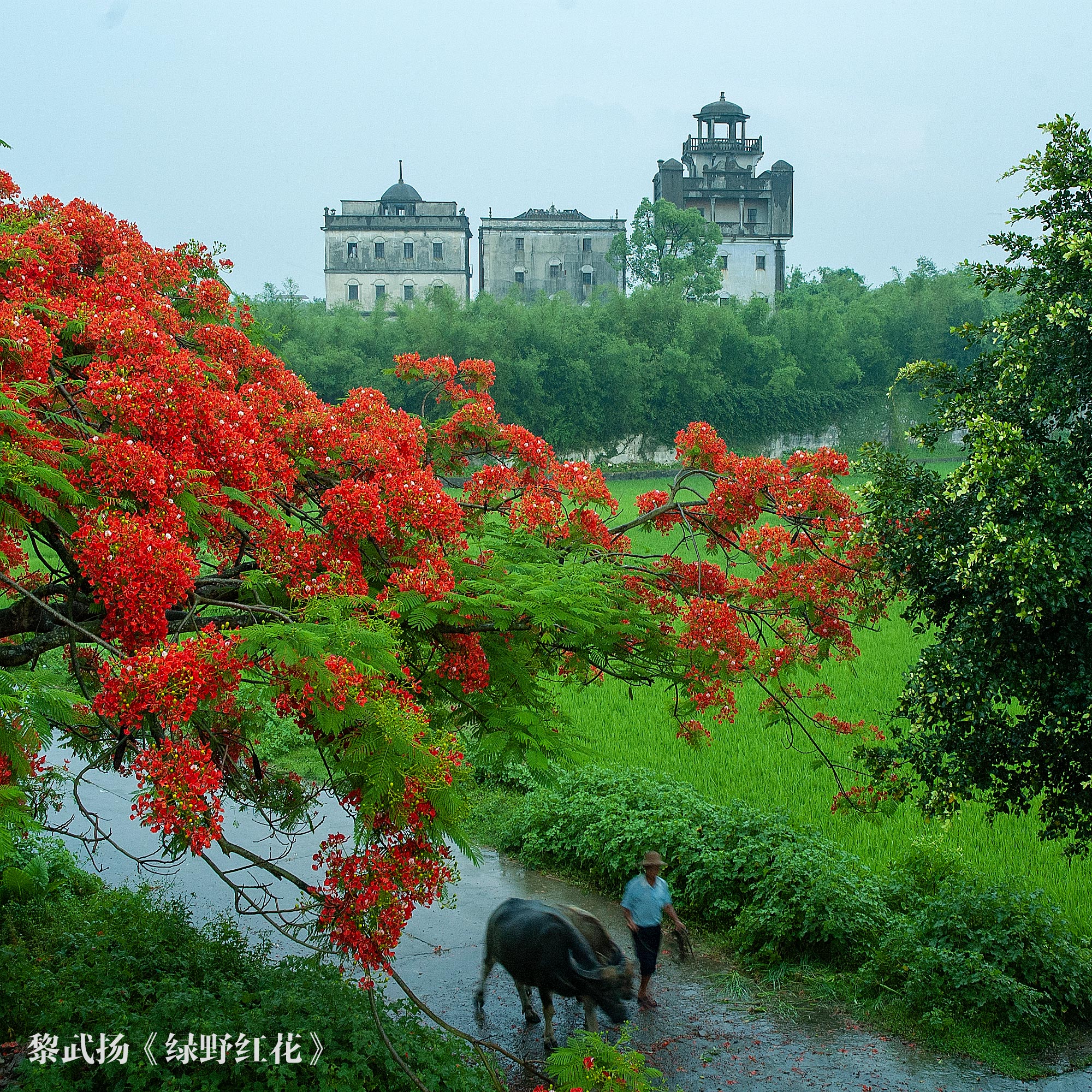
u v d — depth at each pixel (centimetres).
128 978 726
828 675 1819
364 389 826
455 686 704
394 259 6469
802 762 1370
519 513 838
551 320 5200
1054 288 740
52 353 609
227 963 793
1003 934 845
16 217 777
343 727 510
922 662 769
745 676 854
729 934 978
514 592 686
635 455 5400
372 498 652
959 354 5819
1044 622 698
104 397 565
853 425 5716
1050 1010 793
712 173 6712
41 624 625
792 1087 735
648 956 859
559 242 6588
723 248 6662
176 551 508
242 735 667
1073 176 738
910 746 791
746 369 5616
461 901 1090
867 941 901
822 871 963
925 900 920
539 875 1167
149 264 834
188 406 580
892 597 877
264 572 626
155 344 630
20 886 891
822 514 883
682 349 5309
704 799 1194
